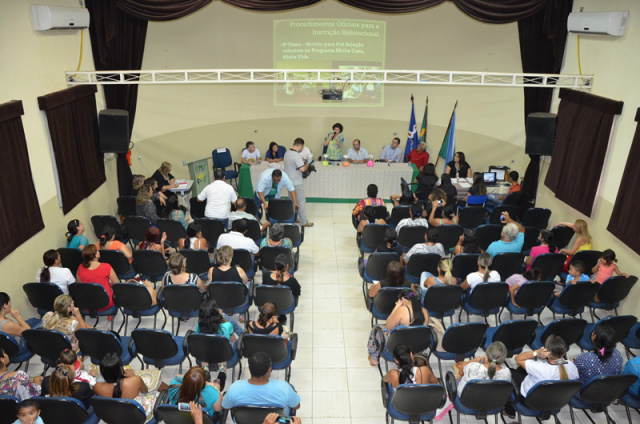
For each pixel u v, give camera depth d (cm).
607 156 734
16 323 519
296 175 907
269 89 1141
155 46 1074
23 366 572
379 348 523
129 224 763
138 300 564
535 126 876
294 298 590
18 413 376
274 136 1174
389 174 1044
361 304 705
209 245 757
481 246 770
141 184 868
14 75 630
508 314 681
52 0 727
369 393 546
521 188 992
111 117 846
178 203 787
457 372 500
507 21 852
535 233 754
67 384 414
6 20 613
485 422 484
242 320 627
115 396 416
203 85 1112
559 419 510
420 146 1112
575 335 530
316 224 963
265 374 392
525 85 814
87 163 832
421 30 1095
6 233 596
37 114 685
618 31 701
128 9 839
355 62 1120
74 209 792
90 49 855
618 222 686
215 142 1162
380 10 859
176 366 577
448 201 905
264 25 1090
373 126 1170
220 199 786
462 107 1142
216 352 478
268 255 644
